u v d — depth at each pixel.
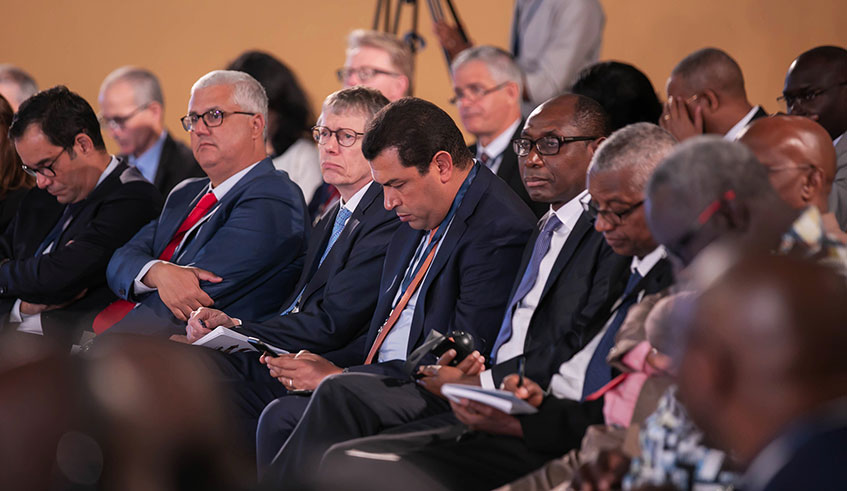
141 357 3.72
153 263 12.38
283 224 12.44
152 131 18.44
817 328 3.94
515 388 8.03
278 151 17.52
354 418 9.03
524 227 10.09
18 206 15.35
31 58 25.06
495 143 15.41
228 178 12.74
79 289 13.71
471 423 8.03
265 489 4.85
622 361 7.49
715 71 12.58
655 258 8.09
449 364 9.27
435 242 10.39
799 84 12.37
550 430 7.66
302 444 8.94
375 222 11.35
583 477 6.56
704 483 5.55
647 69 22.59
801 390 4.00
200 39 24.69
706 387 4.18
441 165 10.11
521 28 18.64
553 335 8.93
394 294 10.63
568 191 9.70
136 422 3.57
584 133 9.65
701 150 6.46
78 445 3.55
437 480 7.73
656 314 6.75
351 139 11.66
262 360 10.38
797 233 5.80
